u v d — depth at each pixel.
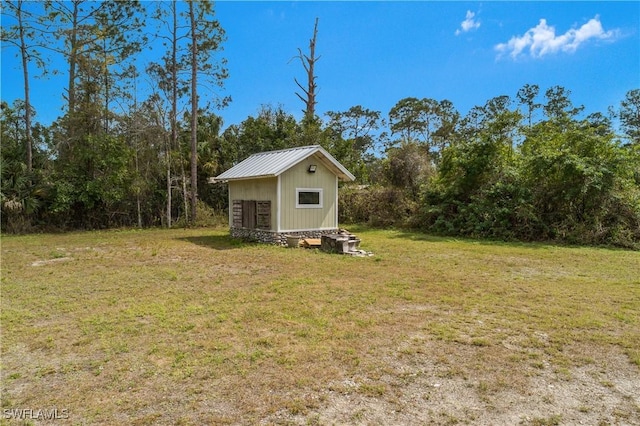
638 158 12.82
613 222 11.75
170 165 18.42
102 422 2.67
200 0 18.17
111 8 18.39
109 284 6.69
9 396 3.02
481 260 9.07
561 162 12.32
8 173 15.94
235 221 14.08
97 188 16.67
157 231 16.50
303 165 12.38
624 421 2.67
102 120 17.77
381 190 18.23
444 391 3.09
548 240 12.39
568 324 4.59
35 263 8.84
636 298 5.72
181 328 4.46
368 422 2.66
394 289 6.29
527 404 2.90
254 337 4.20
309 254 10.07
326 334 4.28
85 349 3.90
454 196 15.03
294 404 2.88
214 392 3.06
